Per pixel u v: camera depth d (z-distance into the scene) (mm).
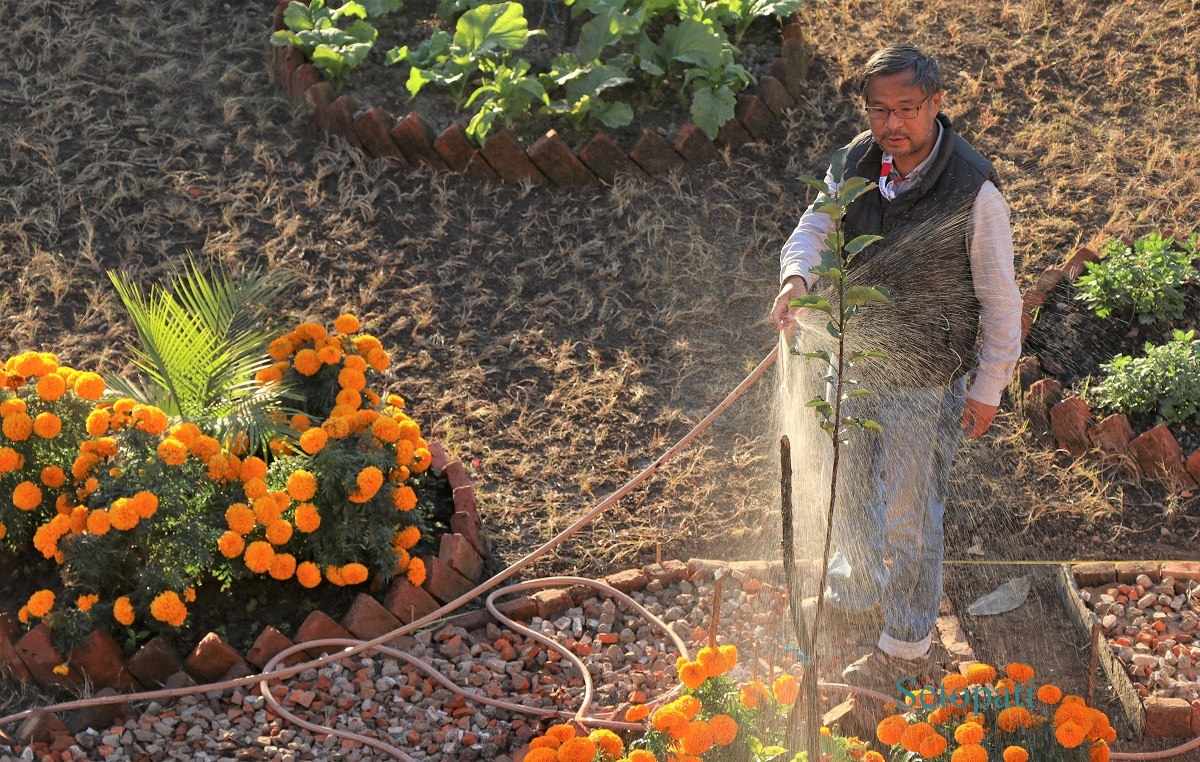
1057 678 4098
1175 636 4262
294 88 6941
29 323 5484
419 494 4742
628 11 7262
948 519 4930
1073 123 7258
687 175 6781
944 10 8188
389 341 5703
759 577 4492
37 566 4246
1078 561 4738
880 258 3537
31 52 7113
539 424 5359
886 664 3881
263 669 3949
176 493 3820
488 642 4230
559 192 6652
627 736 3730
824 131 7094
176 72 7078
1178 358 5281
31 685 3832
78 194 6219
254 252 6070
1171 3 8219
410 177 6594
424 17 7840
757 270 6297
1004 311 3434
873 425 2721
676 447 4473
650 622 4312
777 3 7418
